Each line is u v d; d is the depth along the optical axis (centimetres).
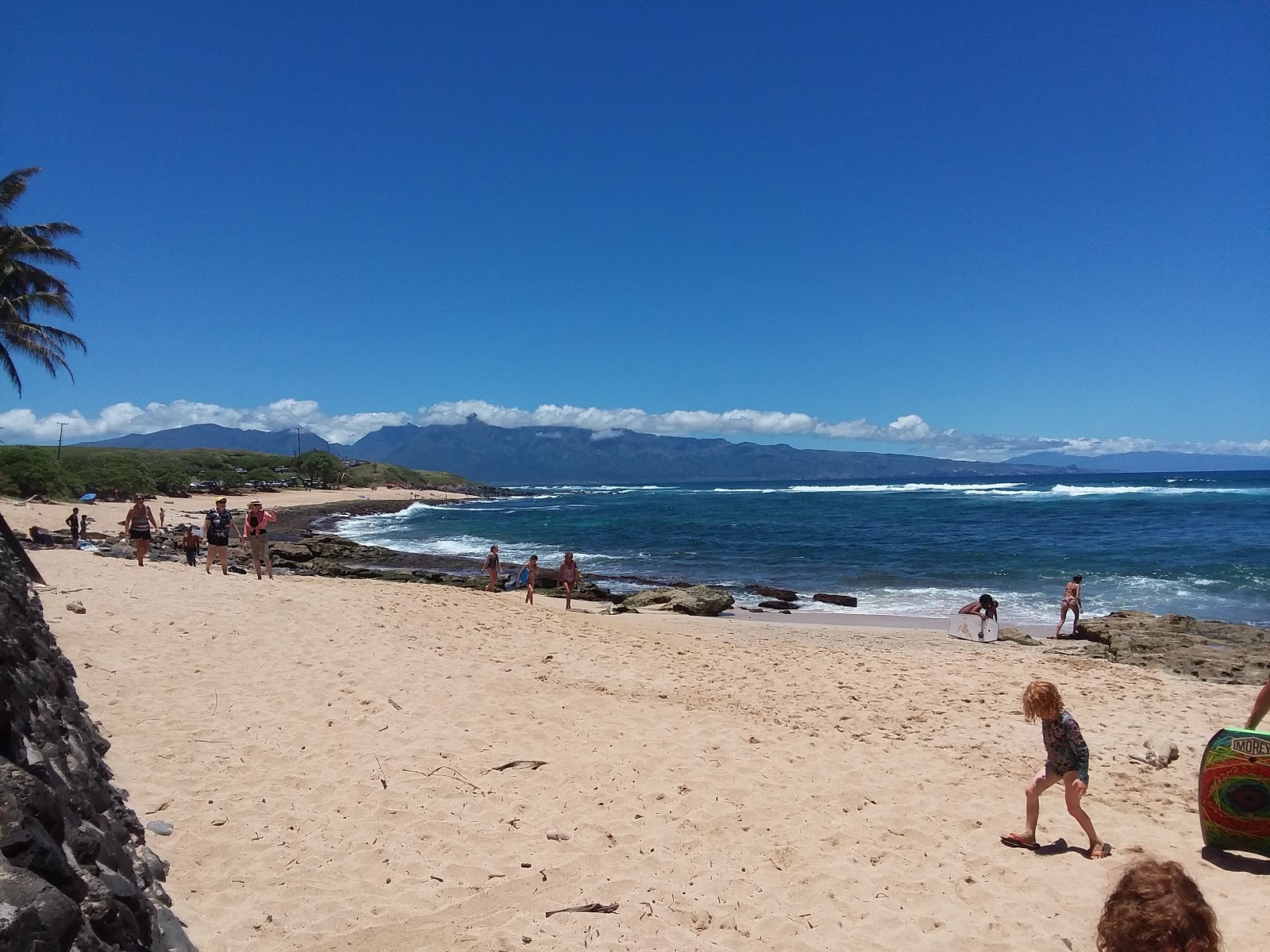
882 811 645
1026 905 499
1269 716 971
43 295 3709
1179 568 2789
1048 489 9669
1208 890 523
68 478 5509
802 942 452
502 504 9938
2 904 194
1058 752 581
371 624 1228
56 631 991
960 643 1672
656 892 500
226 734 726
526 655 1154
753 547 3900
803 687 1077
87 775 418
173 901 449
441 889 491
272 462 11825
